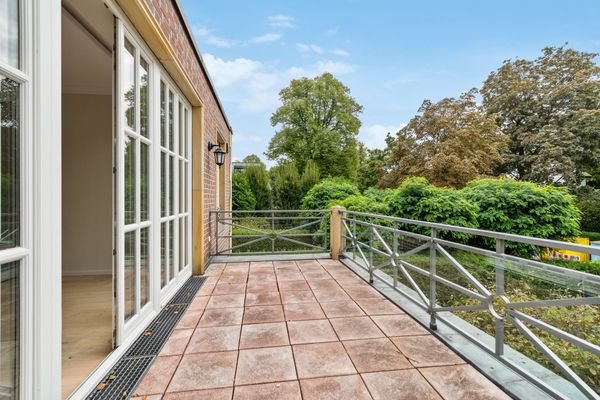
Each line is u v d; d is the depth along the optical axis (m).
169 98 3.01
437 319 2.41
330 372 1.79
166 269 2.91
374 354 2.00
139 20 2.08
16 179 1.17
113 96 1.92
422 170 11.30
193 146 3.93
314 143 15.87
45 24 1.28
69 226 3.95
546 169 11.59
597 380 1.37
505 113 13.46
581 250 1.29
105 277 3.87
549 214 5.52
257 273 4.07
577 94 11.85
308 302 2.97
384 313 2.70
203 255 4.04
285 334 2.29
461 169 10.08
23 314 1.19
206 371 1.80
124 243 2.03
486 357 1.91
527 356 1.82
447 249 2.31
